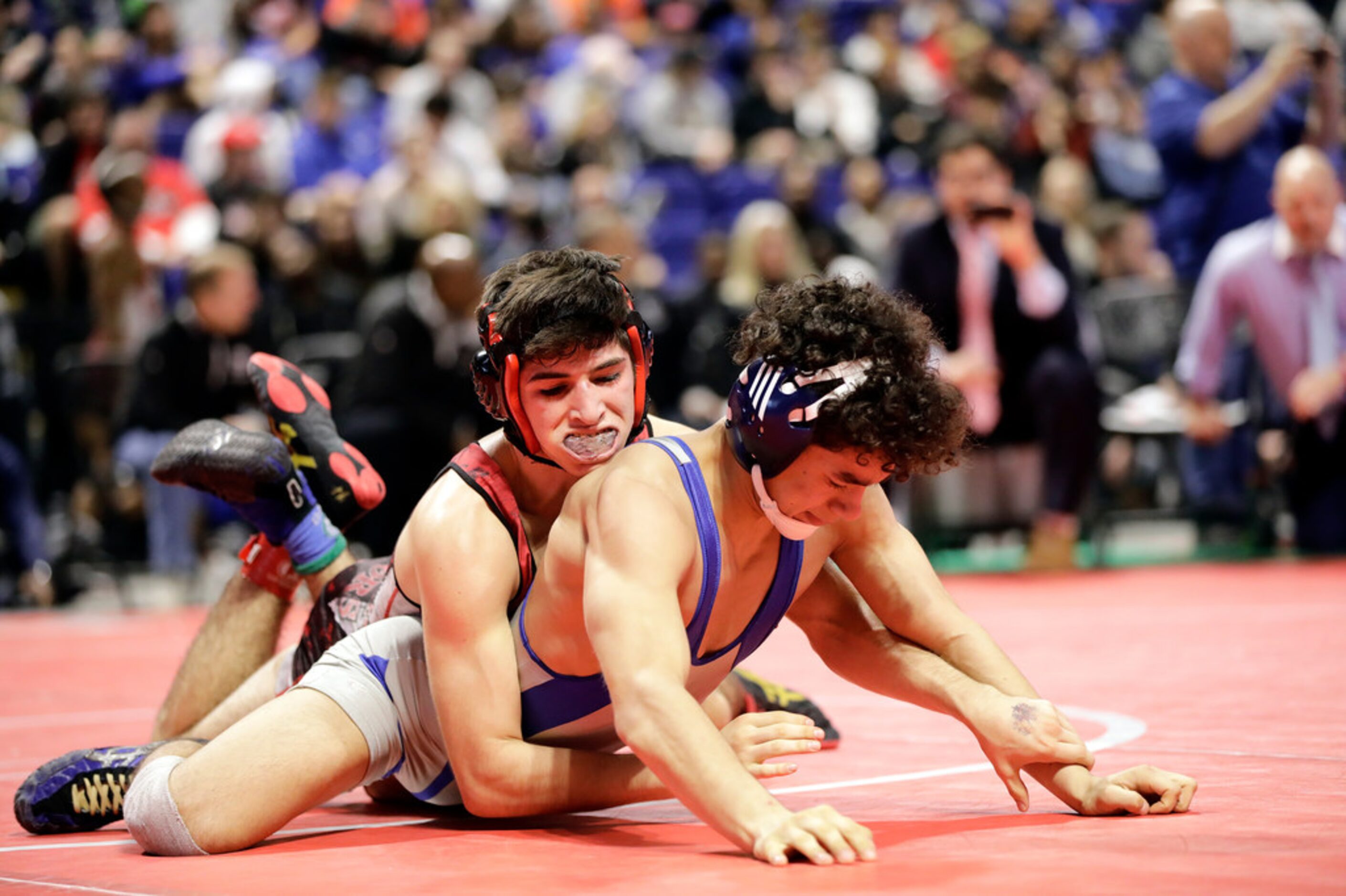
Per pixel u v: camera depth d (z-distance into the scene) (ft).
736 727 8.72
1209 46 33.68
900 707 15.35
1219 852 7.59
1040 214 31.71
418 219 40.68
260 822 9.02
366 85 53.52
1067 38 59.67
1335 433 30.73
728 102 53.62
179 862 8.72
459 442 31.14
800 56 57.93
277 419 12.30
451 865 8.18
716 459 8.79
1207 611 22.91
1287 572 28.86
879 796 10.06
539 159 50.29
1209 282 30.22
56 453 34.83
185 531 32.50
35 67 48.67
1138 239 40.70
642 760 8.10
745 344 8.52
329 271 37.65
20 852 9.46
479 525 9.23
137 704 17.42
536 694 9.41
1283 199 29.55
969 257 29.40
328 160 48.49
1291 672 16.02
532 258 9.23
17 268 36.14
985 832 8.42
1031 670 17.24
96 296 35.50
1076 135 48.26
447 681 9.19
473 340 30.99
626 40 58.18
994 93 50.57
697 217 47.55
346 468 12.30
